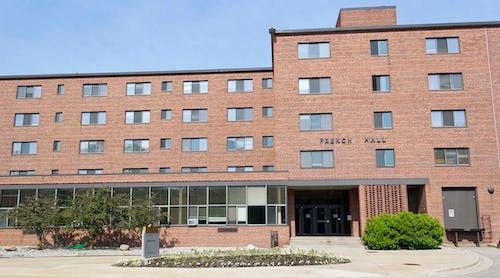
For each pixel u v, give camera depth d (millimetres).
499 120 36281
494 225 34781
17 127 47938
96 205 32188
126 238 34094
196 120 47000
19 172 47250
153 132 47000
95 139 47250
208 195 35000
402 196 35125
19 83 48750
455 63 37219
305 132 36969
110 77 48281
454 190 35719
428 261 20797
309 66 37969
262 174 35250
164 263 18141
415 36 37781
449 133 36312
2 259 23797
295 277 14781
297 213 39062
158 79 47938
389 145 36312
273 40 38594
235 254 20469
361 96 37188
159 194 35406
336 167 36219
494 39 37406
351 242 33219
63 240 34500
